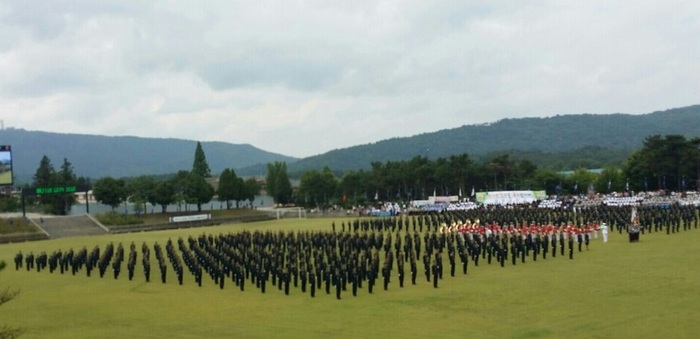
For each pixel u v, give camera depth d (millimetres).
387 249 53750
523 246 51375
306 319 34312
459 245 52281
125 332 32812
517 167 161750
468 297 38125
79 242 90125
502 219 73562
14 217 119250
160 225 119750
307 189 177750
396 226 85188
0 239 96250
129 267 53125
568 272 44812
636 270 43656
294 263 47781
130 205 190500
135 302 41656
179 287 47562
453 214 86000
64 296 44906
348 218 125562
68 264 60781
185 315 36750
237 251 58406
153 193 142375
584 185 160250
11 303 42031
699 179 130500
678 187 131875
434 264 42656
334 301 39156
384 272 42688
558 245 59188
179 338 31031
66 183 162000
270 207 190750
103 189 133375
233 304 39719
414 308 35906
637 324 29188
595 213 76438
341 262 45188
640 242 59656
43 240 98938
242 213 150625
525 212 80000
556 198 118938
